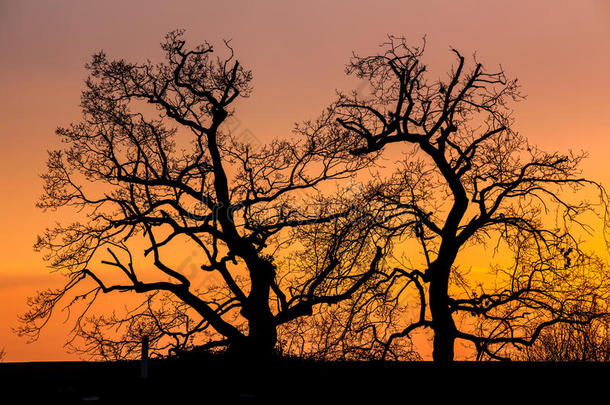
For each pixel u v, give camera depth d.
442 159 39.38
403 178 40.62
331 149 43.44
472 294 40.75
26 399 26.78
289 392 29.52
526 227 40.09
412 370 34.56
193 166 43.06
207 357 37.00
